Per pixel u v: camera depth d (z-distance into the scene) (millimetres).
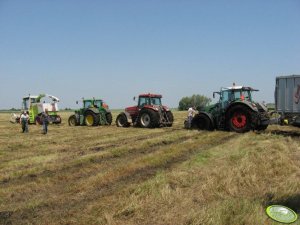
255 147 11266
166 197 6105
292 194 6277
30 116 25859
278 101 15758
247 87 17438
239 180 7191
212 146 12695
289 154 10188
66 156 11086
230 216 5164
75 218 5512
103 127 22500
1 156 11258
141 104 21656
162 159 9961
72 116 24891
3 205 6250
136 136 16828
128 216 5477
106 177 7891
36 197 6730
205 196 6391
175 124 24750
